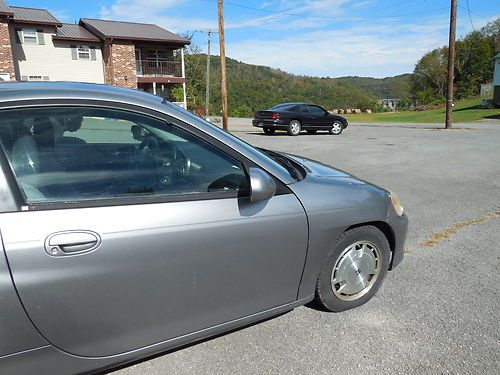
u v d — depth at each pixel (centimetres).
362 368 218
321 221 235
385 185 650
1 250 151
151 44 3144
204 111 4362
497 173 757
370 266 276
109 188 182
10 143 166
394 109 6353
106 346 180
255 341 239
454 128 1919
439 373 214
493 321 263
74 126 181
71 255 163
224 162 213
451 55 1861
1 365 158
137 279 179
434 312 273
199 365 218
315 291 255
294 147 1188
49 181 171
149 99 206
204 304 203
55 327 165
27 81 204
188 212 191
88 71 2964
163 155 199
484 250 380
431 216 485
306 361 222
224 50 1862
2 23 2330
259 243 212
